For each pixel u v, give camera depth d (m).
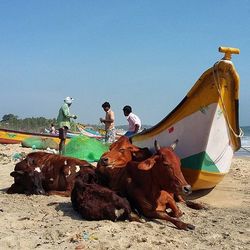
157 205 5.05
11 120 33.06
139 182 5.14
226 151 6.48
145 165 4.85
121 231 4.51
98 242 4.16
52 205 5.66
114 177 5.37
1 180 7.87
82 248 4.01
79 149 9.20
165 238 4.40
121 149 5.41
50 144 13.87
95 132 21.22
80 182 5.18
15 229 4.62
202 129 6.09
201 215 5.66
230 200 6.78
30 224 4.79
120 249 4.02
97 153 9.23
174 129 6.43
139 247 4.09
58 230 4.52
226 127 6.25
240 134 6.58
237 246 4.34
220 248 4.26
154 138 6.76
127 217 4.95
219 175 6.56
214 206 6.37
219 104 5.94
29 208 5.53
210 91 5.94
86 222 4.83
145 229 4.66
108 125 10.42
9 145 15.00
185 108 6.23
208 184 6.60
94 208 4.89
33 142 14.08
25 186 6.44
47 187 6.45
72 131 17.89
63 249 4.00
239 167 10.99
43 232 4.50
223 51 5.79
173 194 5.52
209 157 6.22
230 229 4.98
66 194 6.30
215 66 5.78
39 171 6.40
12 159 10.81
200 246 4.27
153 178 5.00
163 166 4.87
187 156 6.29
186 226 4.86
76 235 4.33
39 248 4.04
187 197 6.81
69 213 5.23
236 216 5.70
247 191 7.49
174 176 4.82
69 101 10.73
